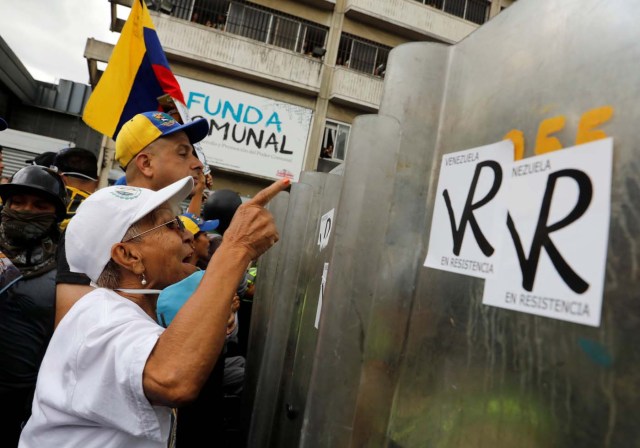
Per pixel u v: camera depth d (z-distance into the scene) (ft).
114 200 3.26
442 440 2.21
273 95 38.91
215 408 6.03
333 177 4.88
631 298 1.39
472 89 2.46
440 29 43.09
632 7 1.53
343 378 2.94
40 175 5.88
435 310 2.43
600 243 1.52
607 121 1.56
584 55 1.71
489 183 2.15
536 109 1.92
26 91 41.55
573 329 1.58
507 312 1.90
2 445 5.54
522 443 1.74
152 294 3.40
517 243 1.90
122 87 7.54
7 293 5.44
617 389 1.40
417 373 2.50
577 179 1.65
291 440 5.06
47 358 3.02
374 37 42.29
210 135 37.42
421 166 2.77
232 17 39.24
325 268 4.43
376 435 2.70
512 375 1.83
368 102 40.47
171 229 3.42
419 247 2.69
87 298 3.10
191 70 37.29
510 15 2.21
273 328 6.17
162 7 36.32
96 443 2.78
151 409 2.69
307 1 40.06
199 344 2.70
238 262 3.02
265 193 3.32
